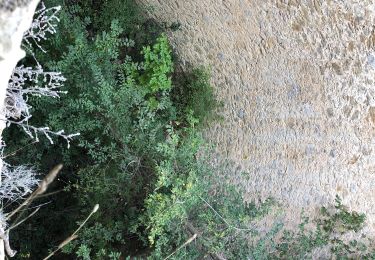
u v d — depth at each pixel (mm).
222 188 5547
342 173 6266
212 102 6578
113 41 5309
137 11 6238
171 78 6574
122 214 5715
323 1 5430
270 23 5914
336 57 5703
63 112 5387
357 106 5848
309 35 5742
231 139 6723
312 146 6336
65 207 5969
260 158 6664
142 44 6344
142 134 5512
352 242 6164
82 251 4812
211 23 6266
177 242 5039
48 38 5168
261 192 6613
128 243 5746
